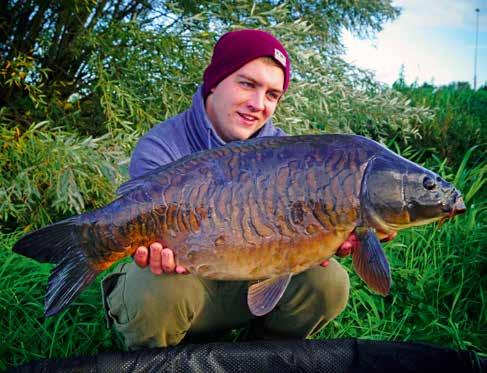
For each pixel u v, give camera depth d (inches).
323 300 45.3
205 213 36.1
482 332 55.2
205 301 44.2
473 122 121.0
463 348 51.6
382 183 35.8
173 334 44.0
